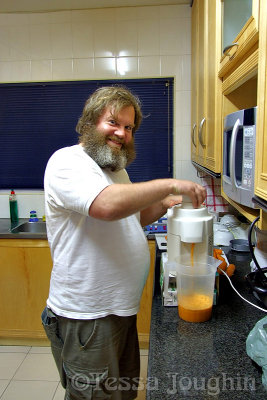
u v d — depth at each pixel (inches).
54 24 100.5
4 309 91.2
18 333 91.8
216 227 79.3
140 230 49.7
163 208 56.5
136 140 105.4
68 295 45.9
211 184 96.0
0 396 72.8
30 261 88.4
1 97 105.1
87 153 45.6
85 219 43.7
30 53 102.3
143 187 36.9
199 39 78.4
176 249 43.8
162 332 39.0
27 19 100.7
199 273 41.6
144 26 99.1
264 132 30.7
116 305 46.3
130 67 101.3
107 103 44.8
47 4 95.2
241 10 40.7
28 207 107.3
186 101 101.8
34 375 80.1
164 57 100.3
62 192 38.5
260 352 30.6
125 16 99.0
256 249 55.3
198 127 81.2
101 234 44.2
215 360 33.9
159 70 100.9
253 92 54.7
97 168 44.1
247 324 40.6
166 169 106.6
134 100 47.9
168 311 44.2
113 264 45.1
